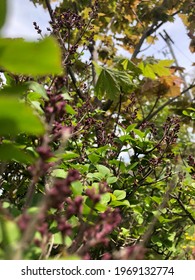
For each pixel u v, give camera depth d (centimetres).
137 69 480
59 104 124
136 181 287
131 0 686
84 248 102
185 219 348
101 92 393
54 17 274
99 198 106
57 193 85
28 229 81
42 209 84
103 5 630
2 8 55
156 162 292
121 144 302
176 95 517
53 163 139
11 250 94
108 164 281
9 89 65
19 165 206
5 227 93
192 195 314
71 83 442
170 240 307
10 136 158
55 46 52
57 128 134
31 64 54
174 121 301
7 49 52
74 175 95
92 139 340
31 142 184
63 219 101
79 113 273
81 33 287
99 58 624
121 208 263
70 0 555
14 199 201
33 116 56
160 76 505
